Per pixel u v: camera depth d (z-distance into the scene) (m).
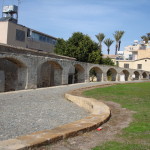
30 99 13.55
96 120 7.16
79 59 39.47
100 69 36.00
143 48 61.94
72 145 5.12
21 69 20.92
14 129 6.79
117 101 13.06
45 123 7.82
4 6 36.50
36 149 4.63
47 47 40.47
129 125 7.15
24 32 33.22
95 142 5.40
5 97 13.85
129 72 44.97
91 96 15.38
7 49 20.70
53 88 21.34
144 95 15.93
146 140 5.51
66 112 10.35
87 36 41.41
